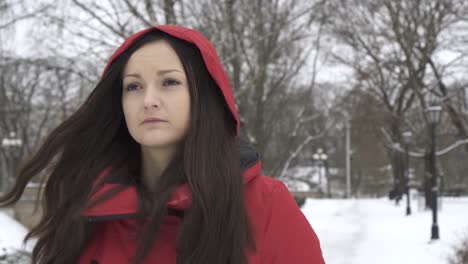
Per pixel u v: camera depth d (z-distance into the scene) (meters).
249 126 10.44
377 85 25.36
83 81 8.78
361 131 31.03
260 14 9.99
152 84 1.16
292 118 11.74
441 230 13.75
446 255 9.37
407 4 19.98
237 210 1.10
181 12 9.06
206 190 1.08
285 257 1.13
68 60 8.64
